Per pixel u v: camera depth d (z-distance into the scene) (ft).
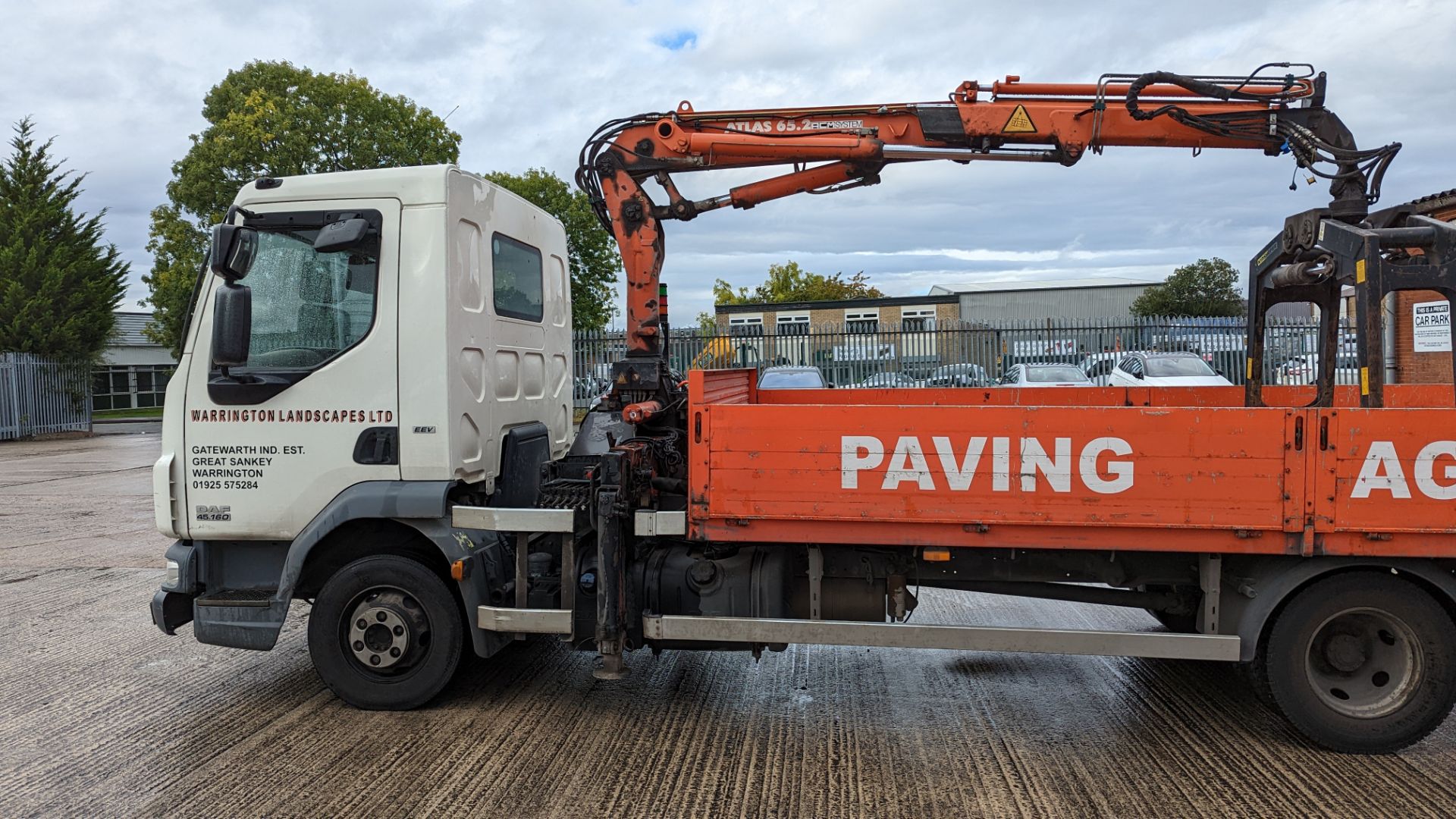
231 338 13.50
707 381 14.76
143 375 147.33
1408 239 13.57
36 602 22.84
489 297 16.06
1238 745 13.48
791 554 14.60
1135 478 12.44
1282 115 16.49
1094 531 12.63
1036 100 17.60
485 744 13.71
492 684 16.43
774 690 16.07
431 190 14.52
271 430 14.73
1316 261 16.37
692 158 17.90
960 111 17.60
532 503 17.94
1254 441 12.23
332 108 103.50
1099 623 20.02
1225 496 12.30
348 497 14.44
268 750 13.57
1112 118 17.26
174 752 13.53
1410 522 12.05
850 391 21.74
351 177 14.69
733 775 12.58
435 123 110.32
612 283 116.98
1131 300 148.77
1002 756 13.15
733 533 13.41
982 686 16.28
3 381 83.71
